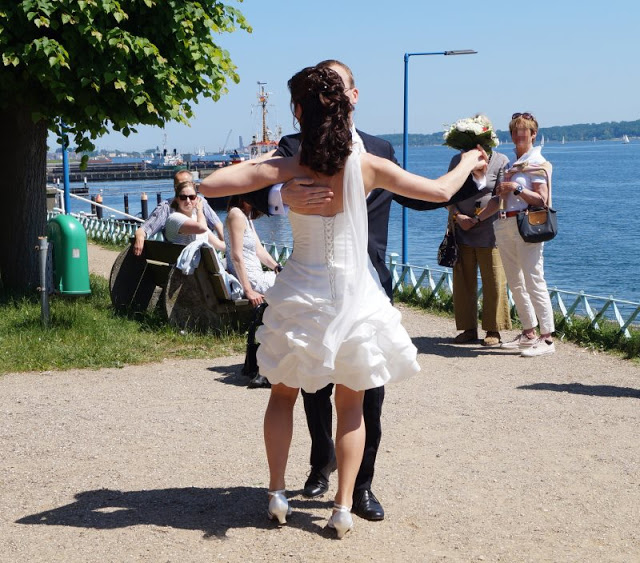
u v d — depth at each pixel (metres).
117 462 5.29
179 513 4.42
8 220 11.60
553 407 6.60
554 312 9.72
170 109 11.04
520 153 8.59
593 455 5.39
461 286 9.18
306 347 3.81
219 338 9.05
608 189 86.31
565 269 31.41
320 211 3.86
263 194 3.95
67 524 4.30
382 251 4.34
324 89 3.78
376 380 3.88
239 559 3.86
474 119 6.20
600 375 7.76
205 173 98.44
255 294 8.12
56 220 10.28
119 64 10.33
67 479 4.99
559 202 68.31
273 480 4.20
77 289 10.30
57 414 6.41
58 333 8.90
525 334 8.84
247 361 7.48
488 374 7.81
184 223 9.55
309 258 3.89
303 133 3.82
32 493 4.77
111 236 22.33
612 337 8.97
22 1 9.86
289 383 3.95
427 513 4.43
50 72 10.01
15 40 10.18
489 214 8.68
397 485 4.85
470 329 9.27
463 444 5.65
